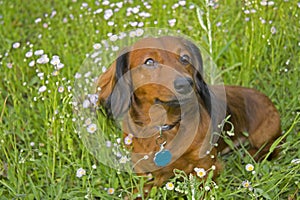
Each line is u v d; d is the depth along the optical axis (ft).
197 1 5.33
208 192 3.82
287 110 4.51
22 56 5.19
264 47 4.78
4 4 6.01
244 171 3.98
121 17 5.24
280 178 3.74
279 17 5.03
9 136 4.10
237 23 5.24
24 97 4.93
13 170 3.92
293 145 3.97
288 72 4.68
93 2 5.75
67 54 5.01
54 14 5.43
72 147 4.00
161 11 5.22
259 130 4.25
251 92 4.30
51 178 3.86
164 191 3.80
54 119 4.00
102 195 3.76
